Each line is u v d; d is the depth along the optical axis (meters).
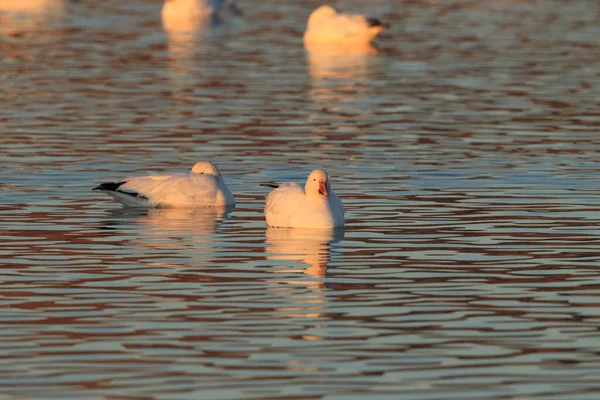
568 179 20.22
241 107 28.50
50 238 16.20
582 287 13.62
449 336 11.84
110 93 30.39
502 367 10.96
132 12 50.44
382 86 31.92
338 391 10.35
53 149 23.09
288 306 12.87
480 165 21.52
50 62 35.84
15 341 11.66
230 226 17.06
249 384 10.50
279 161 22.06
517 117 27.02
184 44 40.59
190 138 24.44
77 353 11.31
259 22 47.44
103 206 18.42
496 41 40.97
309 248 15.62
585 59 36.47
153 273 14.30
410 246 15.67
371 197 18.89
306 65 36.09
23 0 51.59
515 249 15.47
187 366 10.96
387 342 11.65
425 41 41.31
